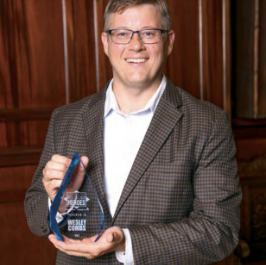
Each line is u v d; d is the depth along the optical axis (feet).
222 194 3.57
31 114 6.85
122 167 3.85
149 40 3.75
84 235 3.51
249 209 8.79
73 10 6.89
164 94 3.96
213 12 7.60
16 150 6.82
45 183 3.58
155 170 3.65
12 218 6.84
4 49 6.61
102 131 3.94
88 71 7.10
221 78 7.79
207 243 3.40
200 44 7.59
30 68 6.79
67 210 3.50
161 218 3.59
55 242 3.30
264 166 8.88
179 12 7.40
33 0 6.67
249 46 8.23
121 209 3.61
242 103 8.52
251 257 8.88
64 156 3.82
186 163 3.65
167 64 7.46
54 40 6.85
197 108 3.89
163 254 3.33
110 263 3.64
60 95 6.99
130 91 3.93
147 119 3.97
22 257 6.91
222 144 3.76
